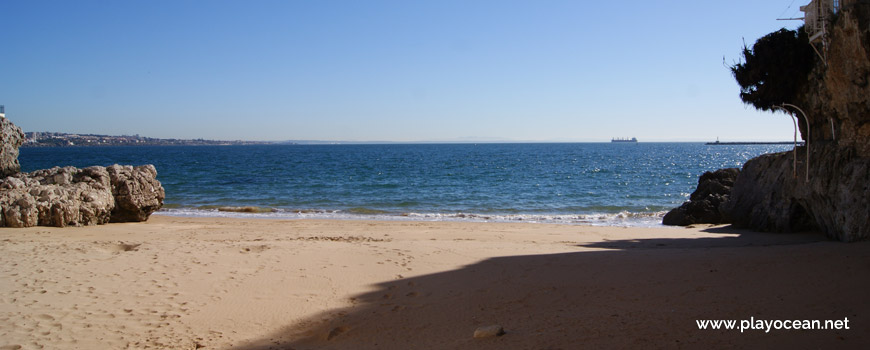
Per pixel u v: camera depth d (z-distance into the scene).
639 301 8.01
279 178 50.59
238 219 23.27
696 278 9.23
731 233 18.23
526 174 56.84
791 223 17.20
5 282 10.02
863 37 11.91
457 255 12.88
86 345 7.18
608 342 6.10
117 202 21.02
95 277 10.52
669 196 34.97
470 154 129.88
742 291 8.09
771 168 18.66
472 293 9.36
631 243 15.66
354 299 9.45
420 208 29.06
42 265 11.39
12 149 23.64
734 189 20.31
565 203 31.23
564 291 9.02
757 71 16.27
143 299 9.26
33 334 7.49
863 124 13.31
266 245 14.19
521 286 9.58
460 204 30.78
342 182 46.06
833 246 11.44
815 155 15.34
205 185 42.69
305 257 12.66
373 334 7.50
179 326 8.04
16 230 16.98
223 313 8.67
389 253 13.16
